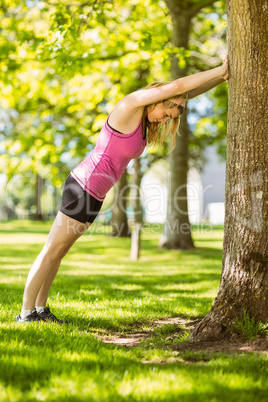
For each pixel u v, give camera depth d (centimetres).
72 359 296
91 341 347
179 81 357
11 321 414
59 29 770
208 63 1355
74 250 1630
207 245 1820
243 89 370
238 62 371
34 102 1511
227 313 366
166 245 1491
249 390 252
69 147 1491
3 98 1241
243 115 372
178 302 574
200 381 260
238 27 369
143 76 1569
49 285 421
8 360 284
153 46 841
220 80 416
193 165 2483
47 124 1479
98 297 604
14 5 1110
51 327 386
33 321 404
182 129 1385
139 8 1205
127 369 284
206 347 343
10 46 1018
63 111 1501
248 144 370
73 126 1496
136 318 475
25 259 1285
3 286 695
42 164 1484
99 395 239
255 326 358
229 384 259
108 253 1544
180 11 1234
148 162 2288
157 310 523
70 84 1270
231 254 379
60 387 248
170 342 371
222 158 2517
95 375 264
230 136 384
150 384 254
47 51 796
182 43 1254
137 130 369
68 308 500
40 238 2225
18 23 1183
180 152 1397
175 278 868
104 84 1344
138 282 805
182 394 243
